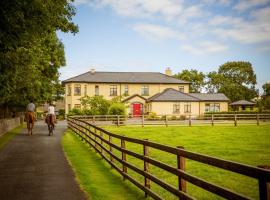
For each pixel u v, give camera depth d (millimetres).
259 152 16750
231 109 82250
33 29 12094
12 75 18797
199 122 42406
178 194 6621
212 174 11898
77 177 11039
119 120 39125
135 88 68938
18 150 18062
